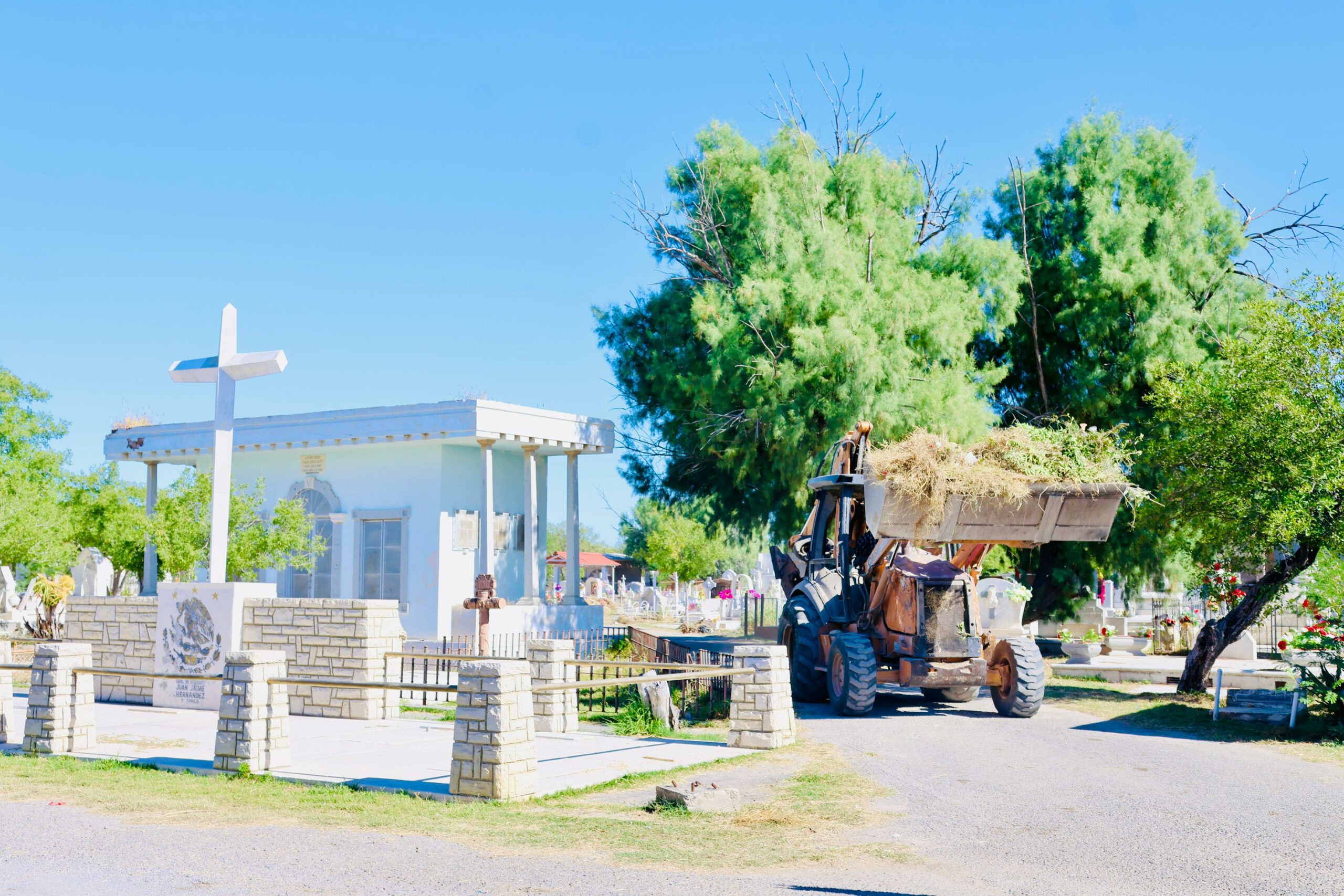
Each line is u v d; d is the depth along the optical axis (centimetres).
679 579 5559
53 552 2661
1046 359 2742
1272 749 1212
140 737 1277
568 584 2364
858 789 958
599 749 1190
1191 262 2506
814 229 2400
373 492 2294
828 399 2278
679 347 2691
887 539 1476
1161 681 1939
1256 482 1470
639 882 646
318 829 788
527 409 2184
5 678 1279
